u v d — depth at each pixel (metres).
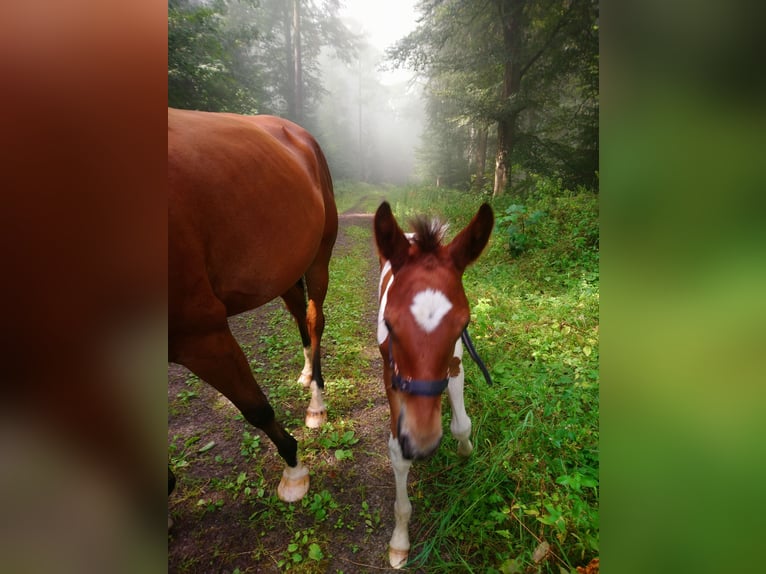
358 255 8.47
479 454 2.53
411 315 1.60
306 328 3.62
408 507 2.08
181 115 2.08
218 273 2.00
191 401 3.47
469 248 1.84
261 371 3.89
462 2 12.23
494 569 1.91
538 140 13.22
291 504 2.45
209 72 9.50
